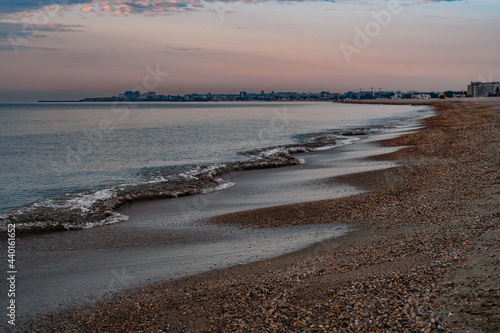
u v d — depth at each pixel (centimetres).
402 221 1020
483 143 2331
